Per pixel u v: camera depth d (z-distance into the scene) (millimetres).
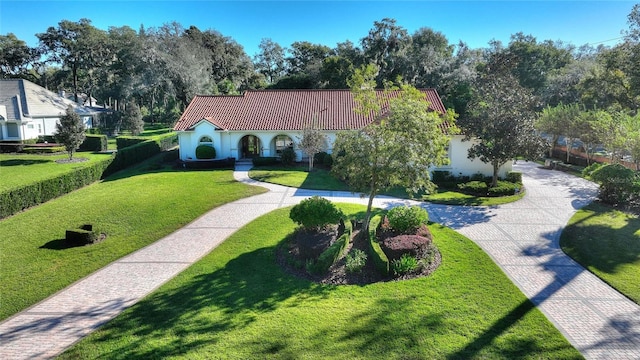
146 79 55594
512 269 12312
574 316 9602
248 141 34531
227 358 7949
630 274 11906
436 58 52406
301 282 11430
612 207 19391
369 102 15914
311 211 13383
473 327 8977
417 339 8500
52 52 69312
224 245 14492
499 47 59906
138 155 34656
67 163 33500
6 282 12055
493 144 21922
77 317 9938
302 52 80375
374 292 10672
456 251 13602
